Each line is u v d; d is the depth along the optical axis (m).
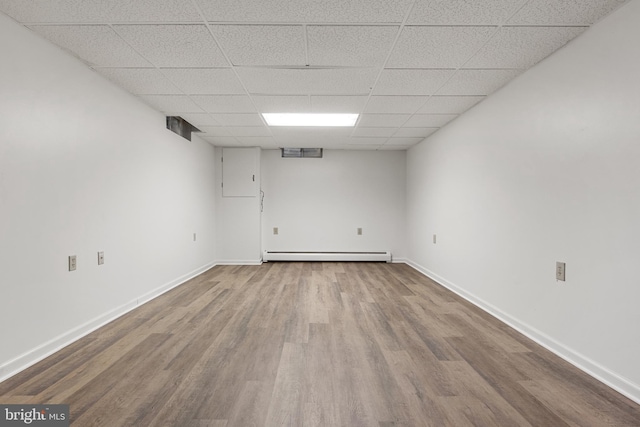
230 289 4.04
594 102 1.97
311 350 2.30
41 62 2.16
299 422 1.54
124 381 1.88
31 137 2.08
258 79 2.86
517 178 2.73
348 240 6.17
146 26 2.04
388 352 2.28
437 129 4.52
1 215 1.90
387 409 1.64
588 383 1.88
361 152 6.15
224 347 2.35
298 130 4.61
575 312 2.11
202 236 5.15
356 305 3.38
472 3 1.80
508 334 2.61
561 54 2.25
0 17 1.89
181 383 1.86
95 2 1.80
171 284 4.07
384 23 2.01
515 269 2.75
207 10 1.88
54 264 2.27
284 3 1.82
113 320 2.89
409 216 5.93
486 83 2.90
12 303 1.96
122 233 3.06
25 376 1.92
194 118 4.04
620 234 1.80
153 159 3.63
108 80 2.85
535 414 1.59
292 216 6.14
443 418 1.56
